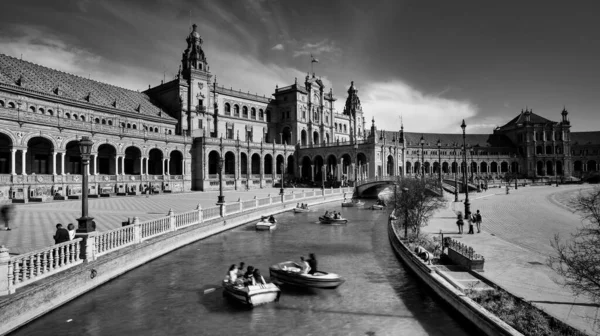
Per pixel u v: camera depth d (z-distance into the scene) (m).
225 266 23.55
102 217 32.38
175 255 25.89
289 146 99.62
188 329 14.65
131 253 21.30
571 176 132.12
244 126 98.81
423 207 31.73
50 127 53.84
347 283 20.58
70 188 55.47
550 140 139.25
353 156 91.94
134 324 14.94
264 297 17.16
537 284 16.36
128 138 66.50
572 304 13.80
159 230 25.72
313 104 110.88
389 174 101.38
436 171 138.88
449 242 23.22
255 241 31.92
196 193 69.25
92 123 60.12
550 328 11.61
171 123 80.88
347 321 15.52
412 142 142.25
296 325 15.13
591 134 150.25
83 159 17.72
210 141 79.69
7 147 53.66
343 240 33.06
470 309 14.16
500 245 24.78
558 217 39.06
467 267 19.09
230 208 39.03
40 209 38.28
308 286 19.11
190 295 18.27
